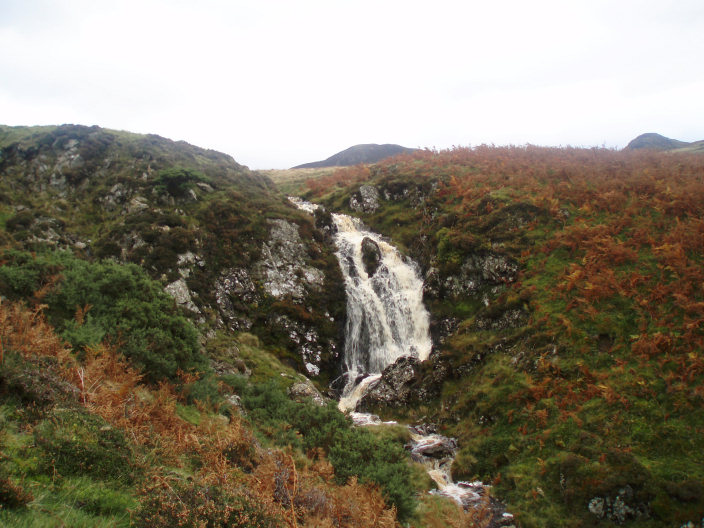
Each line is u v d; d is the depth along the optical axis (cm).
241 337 2230
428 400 1948
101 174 3238
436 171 3797
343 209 3897
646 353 1509
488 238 2559
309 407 1448
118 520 475
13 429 577
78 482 516
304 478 866
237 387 1533
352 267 2989
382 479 1027
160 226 2561
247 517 513
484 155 4003
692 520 1033
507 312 2080
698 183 2266
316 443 1210
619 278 1855
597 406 1423
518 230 2511
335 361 2480
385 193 3803
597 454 1253
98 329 1182
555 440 1380
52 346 919
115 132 3984
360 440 1234
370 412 2023
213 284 2431
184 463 733
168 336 1356
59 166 3209
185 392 1175
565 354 1670
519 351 1831
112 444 611
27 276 1277
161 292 1587
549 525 1154
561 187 2772
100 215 2836
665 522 1056
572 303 1856
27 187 2989
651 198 2334
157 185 2944
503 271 2338
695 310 1538
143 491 511
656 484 1124
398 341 2581
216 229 2758
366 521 753
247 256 2684
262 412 1358
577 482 1204
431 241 2909
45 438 557
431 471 1438
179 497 491
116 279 1439
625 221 2198
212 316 2225
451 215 2930
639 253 1969
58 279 1334
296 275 2739
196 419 1045
